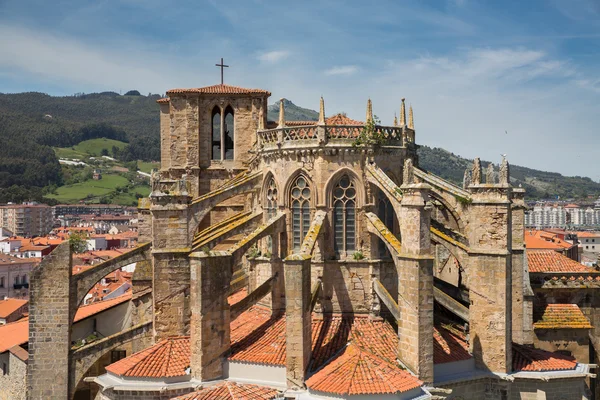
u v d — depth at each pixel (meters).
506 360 37.16
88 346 42.03
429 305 33.84
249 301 39.31
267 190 44.19
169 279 39.03
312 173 40.62
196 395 33.16
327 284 40.38
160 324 39.00
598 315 49.19
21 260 150.75
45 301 41.66
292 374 33.72
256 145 49.19
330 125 40.41
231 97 54.53
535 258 52.25
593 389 48.41
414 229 34.00
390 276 41.38
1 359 55.06
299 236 41.62
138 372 35.56
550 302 49.12
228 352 37.03
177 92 53.78
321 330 38.69
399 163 42.88
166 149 57.03
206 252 35.91
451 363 36.62
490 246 37.62
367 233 40.53
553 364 38.62
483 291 37.75
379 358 34.72
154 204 39.03
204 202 41.53
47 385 41.56
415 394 32.25
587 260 168.88
